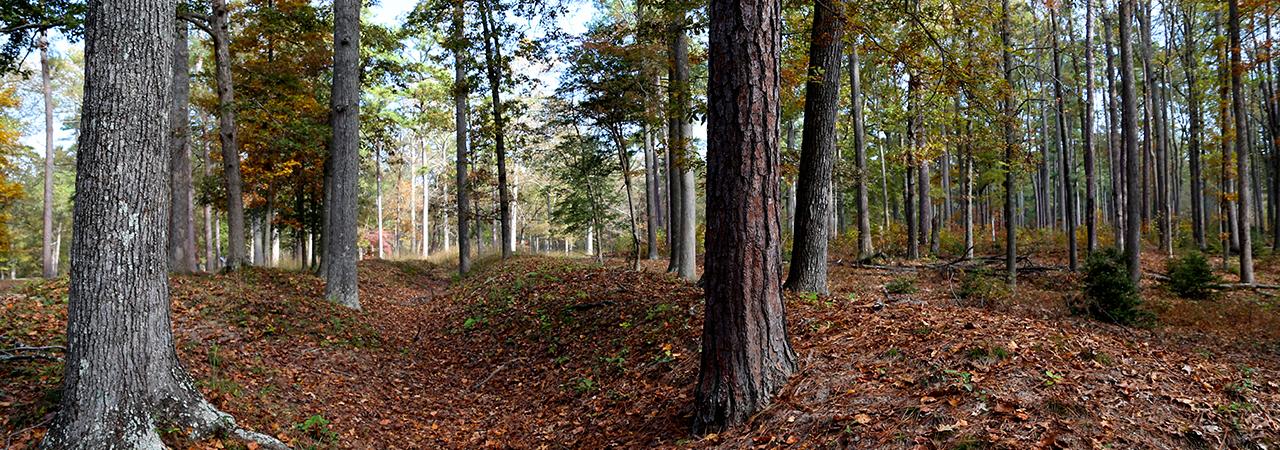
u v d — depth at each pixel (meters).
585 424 6.09
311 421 5.63
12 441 4.32
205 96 18.06
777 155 4.75
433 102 27.66
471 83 20.23
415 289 18.58
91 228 4.14
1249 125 26.05
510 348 9.36
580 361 7.85
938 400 4.28
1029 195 53.81
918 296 12.49
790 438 4.30
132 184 4.23
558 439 5.92
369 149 20.97
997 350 5.04
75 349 4.14
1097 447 3.63
